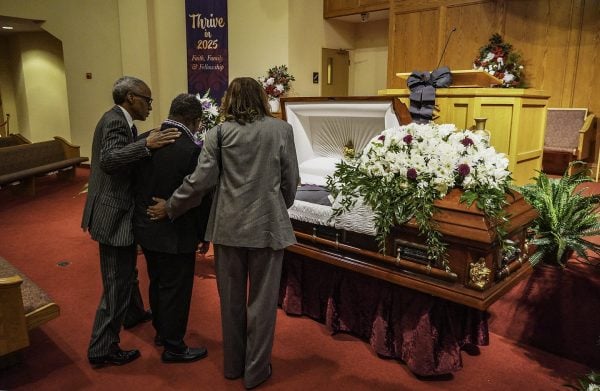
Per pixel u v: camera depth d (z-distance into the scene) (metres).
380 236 2.13
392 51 6.97
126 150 2.00
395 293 2.27
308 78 7.39
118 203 2.12
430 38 6.57
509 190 2.14
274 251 1.94
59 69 10.56
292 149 1.97
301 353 2.37
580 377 2.17
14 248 4.09
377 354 2.35
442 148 2.06
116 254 2.18
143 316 2.68
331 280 2.57
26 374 2.20
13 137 7.60
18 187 6.23
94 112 8.43
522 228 2.16
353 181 2.25
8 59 11.01
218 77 7.25
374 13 7.14
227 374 2.14
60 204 5.77
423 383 2.13
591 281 2.38
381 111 2.47
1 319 1.99
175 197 1.92
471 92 3.31
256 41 7.20
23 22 8.29
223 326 2.07
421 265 2.02
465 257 1.89
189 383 2.12
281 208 1.94
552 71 5.73
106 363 2.27
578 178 2.82
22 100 10.89
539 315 2.46
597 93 5.47
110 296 2.20
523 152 3.47
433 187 2.03
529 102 3.39
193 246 2.13
